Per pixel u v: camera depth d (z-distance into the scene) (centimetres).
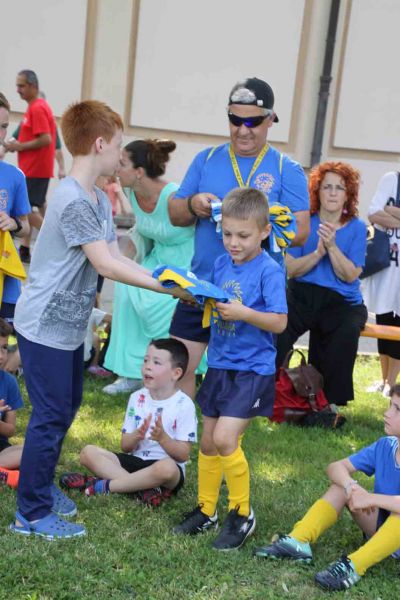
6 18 1119
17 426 480
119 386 570
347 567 325
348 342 549
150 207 535
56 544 336
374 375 708
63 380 336
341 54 1206
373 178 1254
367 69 1215
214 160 411
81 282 334
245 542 356
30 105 955
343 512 392
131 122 1182
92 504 381
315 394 545
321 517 348
